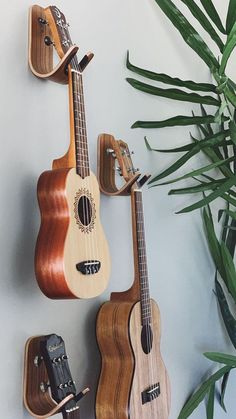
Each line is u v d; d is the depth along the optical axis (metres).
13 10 1.07
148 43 1.57
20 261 1.05
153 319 1.27
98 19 1.35
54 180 0.99
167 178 1.64
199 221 1.80
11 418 1.00
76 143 1.03
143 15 1.55
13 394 1.01
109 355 1.20
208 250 1.84
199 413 1.71
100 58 1.35
